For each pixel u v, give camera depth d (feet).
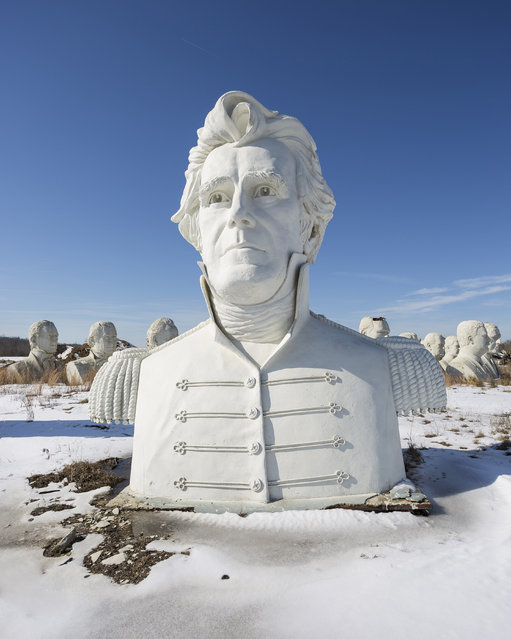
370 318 59.21
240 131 13.01
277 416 11.87
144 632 6.57
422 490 12.92
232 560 8.66
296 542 9.39
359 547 9.09
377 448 11.80
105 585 8.05
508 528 9.89
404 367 13.00
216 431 12.00
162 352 14.01
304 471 11.44
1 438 21.66
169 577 8.12
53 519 11.71
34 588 8.09
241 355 12.69
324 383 12.19
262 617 6.80
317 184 13.89
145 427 12.84
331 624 6.50
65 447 20.03
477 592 7.15
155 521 10.87
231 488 11.53
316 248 14.66
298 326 13.07
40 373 59.00
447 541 9.32
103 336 56.80
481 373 58.49
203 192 12.71
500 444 20.57
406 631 6.25
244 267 11.99
